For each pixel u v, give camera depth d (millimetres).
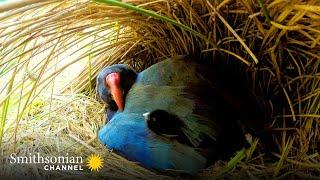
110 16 960
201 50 1033
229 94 963
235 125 943
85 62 1209
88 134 1062
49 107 1126
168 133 900
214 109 934
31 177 934
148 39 1105
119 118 968
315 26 833
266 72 968
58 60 1064
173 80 986
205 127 914
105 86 1061
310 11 800
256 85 993
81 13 913
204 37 941
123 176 924
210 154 913
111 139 952
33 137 1030
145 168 937
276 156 946
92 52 1098
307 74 922
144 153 908
